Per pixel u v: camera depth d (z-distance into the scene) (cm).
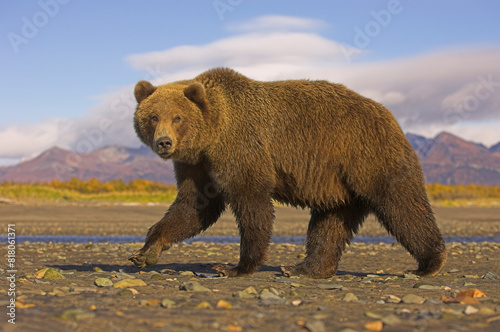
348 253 1142
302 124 728
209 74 784
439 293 578
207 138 735
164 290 557
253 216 721
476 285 649
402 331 379
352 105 729
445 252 729
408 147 725
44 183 3516
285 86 756
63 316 403
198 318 413
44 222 2153
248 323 402
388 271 877
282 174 740
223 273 732
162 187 3819
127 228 2000
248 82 765
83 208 2638
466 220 2627
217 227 2078
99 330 373
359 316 430
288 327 388
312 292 577
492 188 4675
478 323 399
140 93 781
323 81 764
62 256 1047
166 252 1145
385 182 706
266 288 584
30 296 496
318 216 795
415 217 712
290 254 1128
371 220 2428
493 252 1141
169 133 714
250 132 727
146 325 389
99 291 540
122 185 3778
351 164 713
